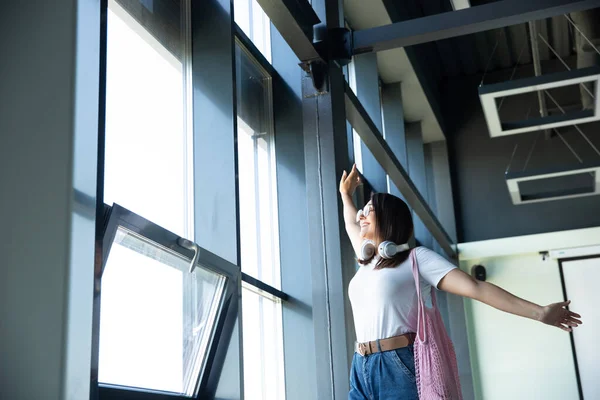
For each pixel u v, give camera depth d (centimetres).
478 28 445
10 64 188
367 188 688
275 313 436
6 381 166
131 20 291
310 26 404
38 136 182
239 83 430
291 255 451
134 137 279
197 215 303
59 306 169
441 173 966
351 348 381
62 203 176
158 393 259
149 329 255
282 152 469
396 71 814
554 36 938
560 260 907
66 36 187
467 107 1007
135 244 239
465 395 876
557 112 956
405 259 239
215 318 290
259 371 402
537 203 943
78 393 167
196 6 336
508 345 895
